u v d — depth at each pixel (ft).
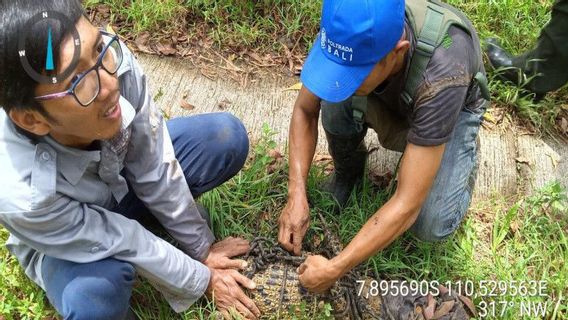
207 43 12.50
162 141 7.20
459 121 8.16
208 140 8.07
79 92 5.09
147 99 6.81
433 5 6.89
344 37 6.21
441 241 8.96
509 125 11.42
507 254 9.29
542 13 12.77
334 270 7.23
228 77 11.93
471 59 7.06
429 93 6.71
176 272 7.20
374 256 8.86
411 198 7.06
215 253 8.23
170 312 8.14
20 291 8.13
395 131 8.39
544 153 11.05
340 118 8.46
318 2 12.76
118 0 12.71
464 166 8.37
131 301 8.26
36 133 5.49
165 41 12.37
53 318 8.01
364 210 9.51
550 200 9.89
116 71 5.54
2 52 4.69
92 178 6.59
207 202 9.18
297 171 8.16
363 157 9.46
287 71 12.19
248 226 9.32
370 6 6.05
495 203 10.11
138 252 6.83
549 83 11.21
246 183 9.57
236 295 7.82
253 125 11.03
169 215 7.50
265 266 8.27
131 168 7.09
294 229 8.08
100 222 6.60
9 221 5.92
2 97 5.00
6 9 4.67
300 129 8.20
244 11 12.79
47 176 5.79
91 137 5.71
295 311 7.95
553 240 9.66
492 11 12.77
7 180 5.71
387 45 6.22
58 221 6.12
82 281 6.53
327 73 6.49
